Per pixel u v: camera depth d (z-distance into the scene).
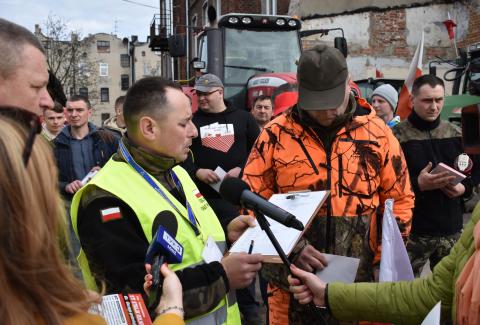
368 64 13.15
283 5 13.92
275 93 5.72
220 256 2.10
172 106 2.00
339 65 2.42
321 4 12.90
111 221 1.81
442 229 3.60
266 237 2.10
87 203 1.87
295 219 1.83
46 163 1.08
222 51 8.04
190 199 2.21
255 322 4.29
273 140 2.60
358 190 2.48
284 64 8.21
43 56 1.85
